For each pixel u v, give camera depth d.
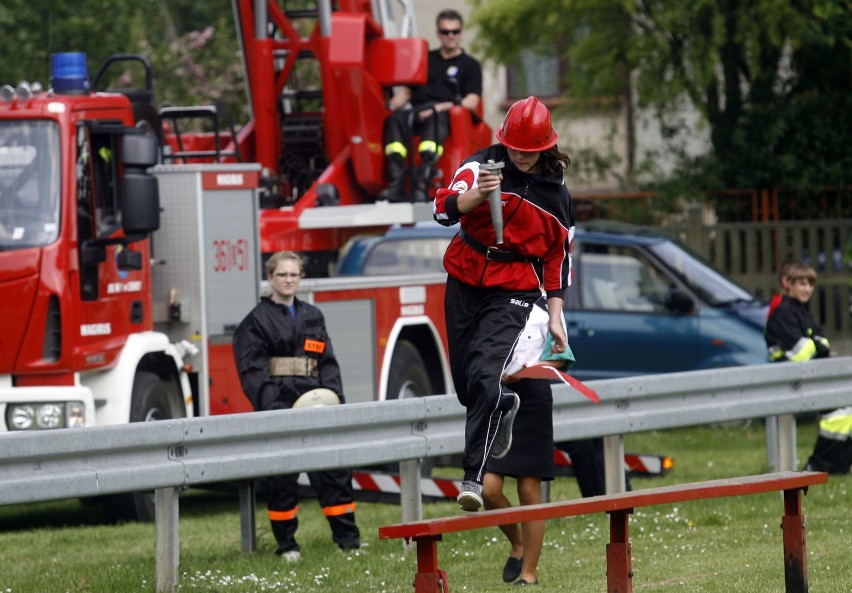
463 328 23.41
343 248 48.41
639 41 66.94
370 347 41.50
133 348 35.84
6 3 73.81
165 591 26.41
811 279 41.41
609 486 34.56
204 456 27.08
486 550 30.84
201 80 83.75
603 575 27.08
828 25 68.94
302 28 71.81
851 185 72.75
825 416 40.62
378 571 28.42
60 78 36.16
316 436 28.94
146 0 94.94
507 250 22.94
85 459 25.22
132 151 34.22
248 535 30.69
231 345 39.09
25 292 33.97
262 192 46.56
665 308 52.88
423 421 30.70
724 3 66.88
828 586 25.08
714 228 67.12
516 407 22.58
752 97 72.25
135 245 36.66
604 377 53.00
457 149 48.34
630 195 73.06
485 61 74.62
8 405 34.00
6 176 34.41
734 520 33.56
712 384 36.41
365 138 47.31
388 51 47.81
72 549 32.75
